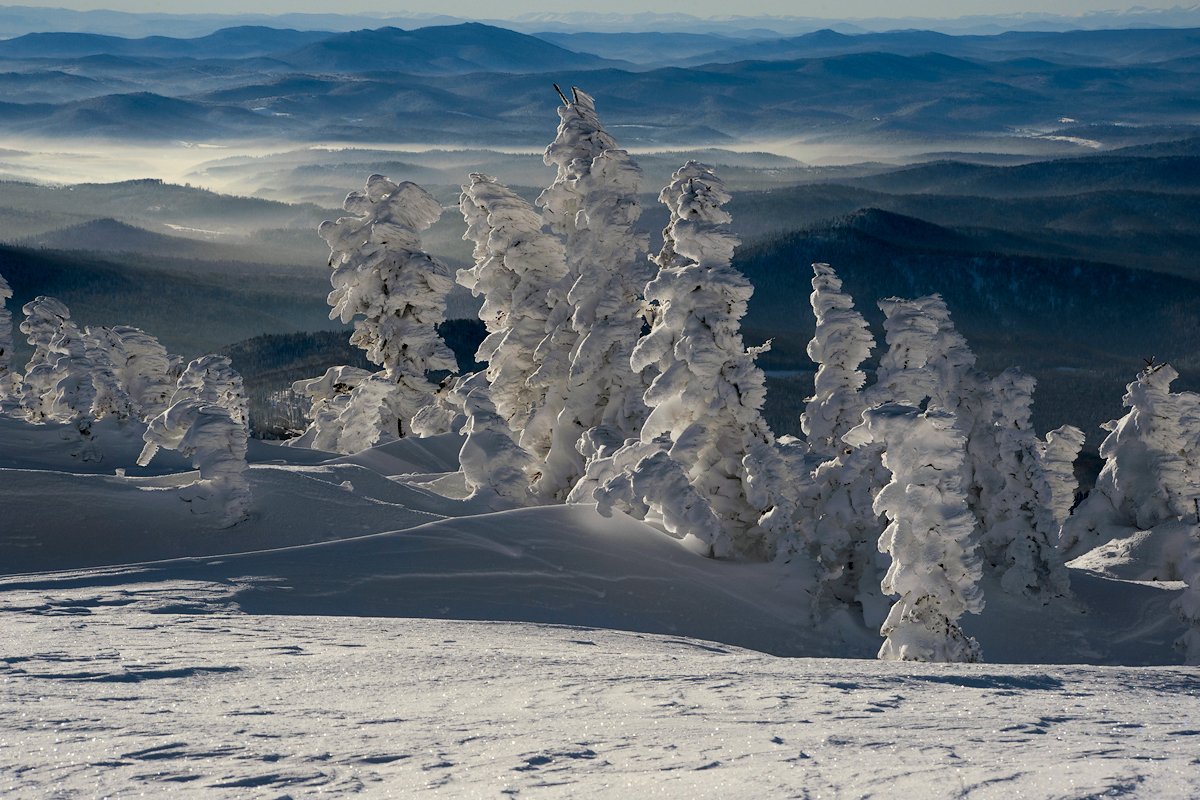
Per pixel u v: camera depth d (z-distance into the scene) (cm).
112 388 4219
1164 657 2697
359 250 4634
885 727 657
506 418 4203
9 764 491
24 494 2817
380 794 440
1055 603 2931
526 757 532
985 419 3034
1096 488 4366
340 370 5234
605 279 3731
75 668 871
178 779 464
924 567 1939
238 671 902
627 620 2364
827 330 2894
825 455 2902
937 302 2878
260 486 3005
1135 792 443
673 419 2988
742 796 438
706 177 2973
